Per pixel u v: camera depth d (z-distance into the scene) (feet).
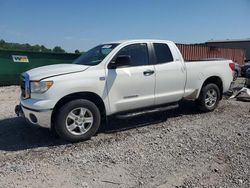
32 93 18.42
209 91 26.40
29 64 51.75
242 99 32.99
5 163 15.79
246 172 14.89
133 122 23.65
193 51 85.76
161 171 14.98
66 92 18.30
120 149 17.80
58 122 18.31
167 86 22.90
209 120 24.36
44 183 13.70
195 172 14.92
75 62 22.24
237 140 19.61
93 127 19.34
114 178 14.23
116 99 20.29
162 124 23.15
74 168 15.26
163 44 23.20
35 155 16.93
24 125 22.89
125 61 19.62
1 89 45.24
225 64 27.32
